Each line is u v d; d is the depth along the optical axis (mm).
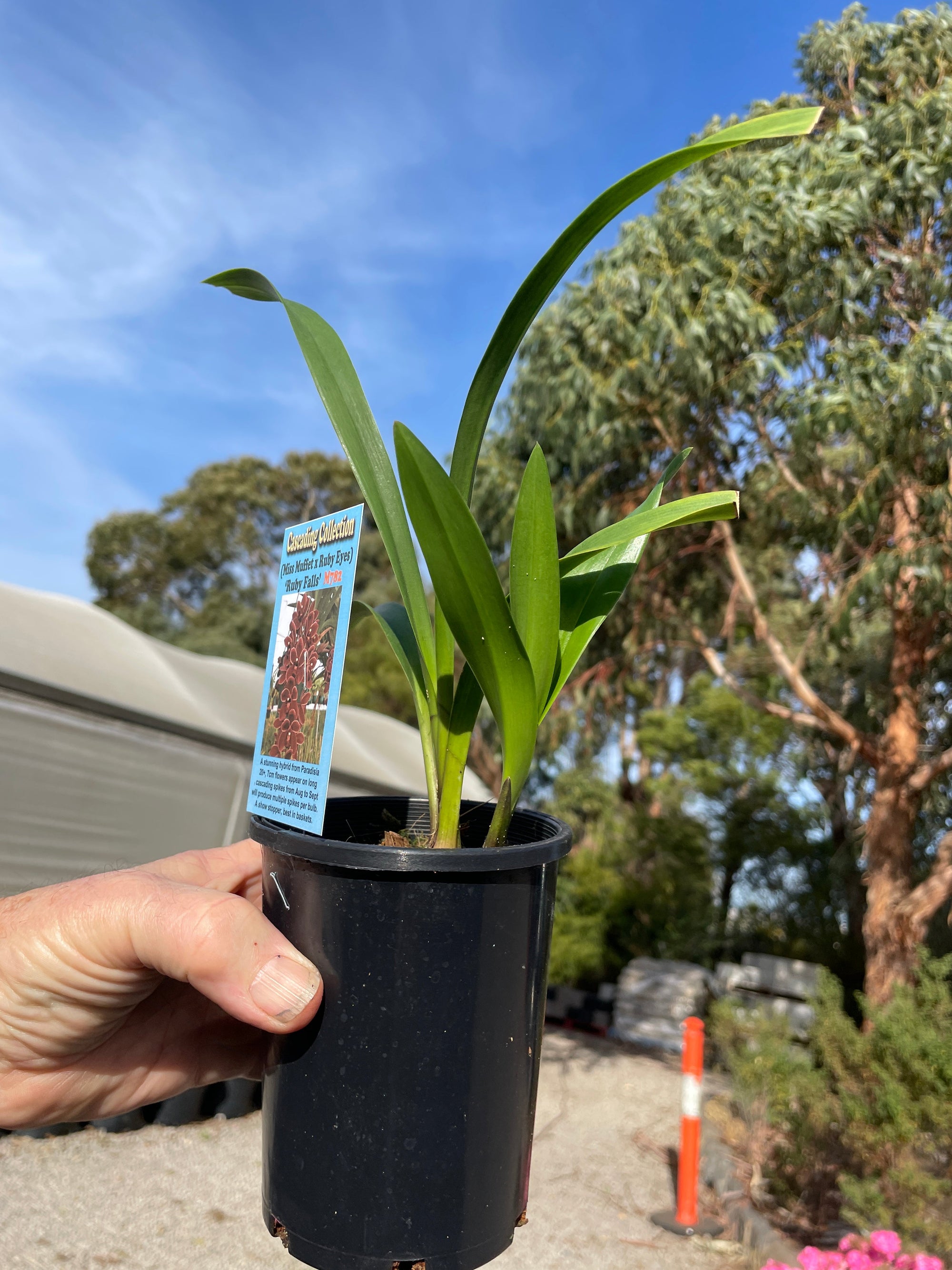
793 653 6613
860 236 4488
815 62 5074
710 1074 5035
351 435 762
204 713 5238
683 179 4906
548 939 671
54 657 4676
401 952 578
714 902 7422
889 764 4945
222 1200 2996
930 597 4270
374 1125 575
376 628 10375
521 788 662
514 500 5500
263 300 850
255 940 634
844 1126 2926
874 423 4027
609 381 4734
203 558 19453
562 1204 3197
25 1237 2613
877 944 4777
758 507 5293
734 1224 3070
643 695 7176
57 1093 845
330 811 821
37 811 4184
